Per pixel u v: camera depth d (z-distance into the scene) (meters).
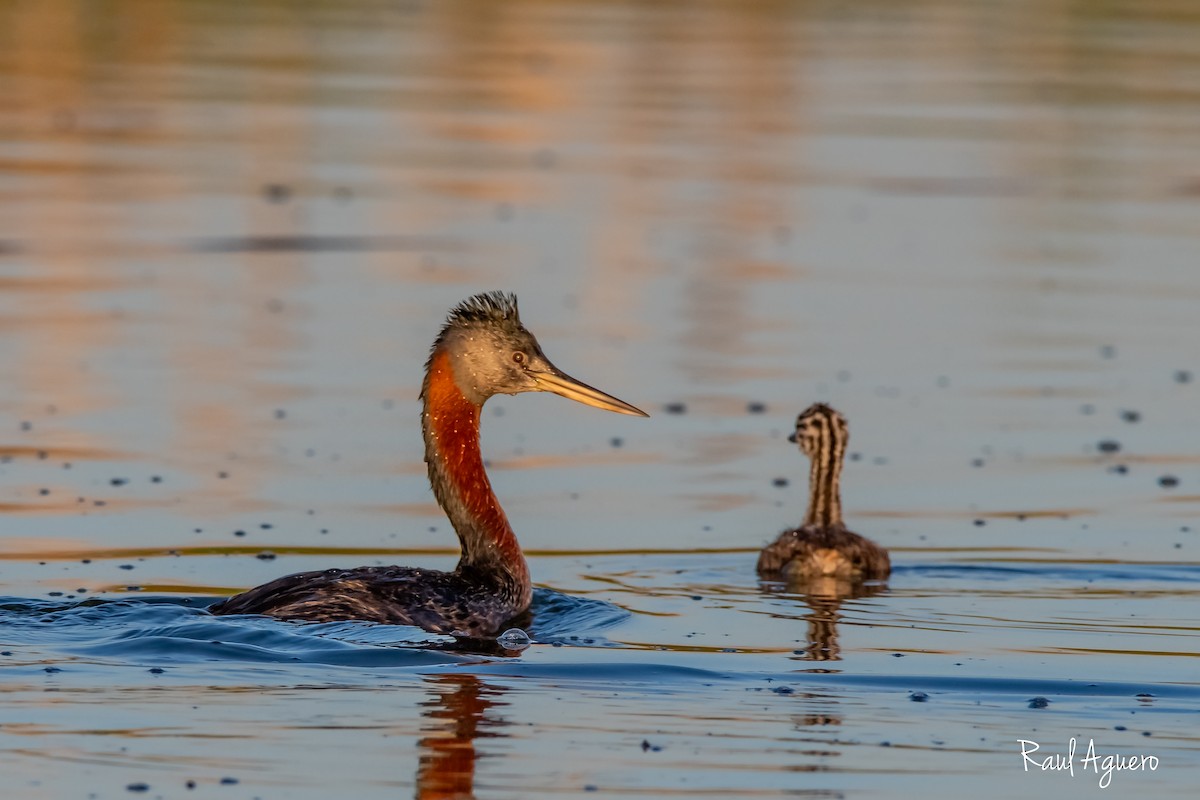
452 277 24.36
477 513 13.59
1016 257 26.75
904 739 10.60
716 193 30.53
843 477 17.19
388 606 12.60
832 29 48.69
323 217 27.83
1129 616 13.29
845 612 13.34
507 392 14.21
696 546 15.16
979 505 16.36
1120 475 17.30
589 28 47.34
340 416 18.50
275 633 12.02
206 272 24.38
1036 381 20.48
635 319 22.69
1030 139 35.66
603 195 30.06
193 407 18.62
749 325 22.62
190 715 10.69
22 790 9.55
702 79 41.12
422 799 9.45
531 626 12.97
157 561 14.21
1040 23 50.34
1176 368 21.11
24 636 12.02
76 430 17.77
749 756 10.27
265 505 15.81
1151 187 32.06
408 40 44.97
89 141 32.75
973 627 12.97
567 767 10.02
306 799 9.51
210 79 39.03
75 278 23.84
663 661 12.01
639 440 18.27
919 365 21.06
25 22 45.12
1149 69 43.50
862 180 31.89
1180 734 10.77
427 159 32.44
